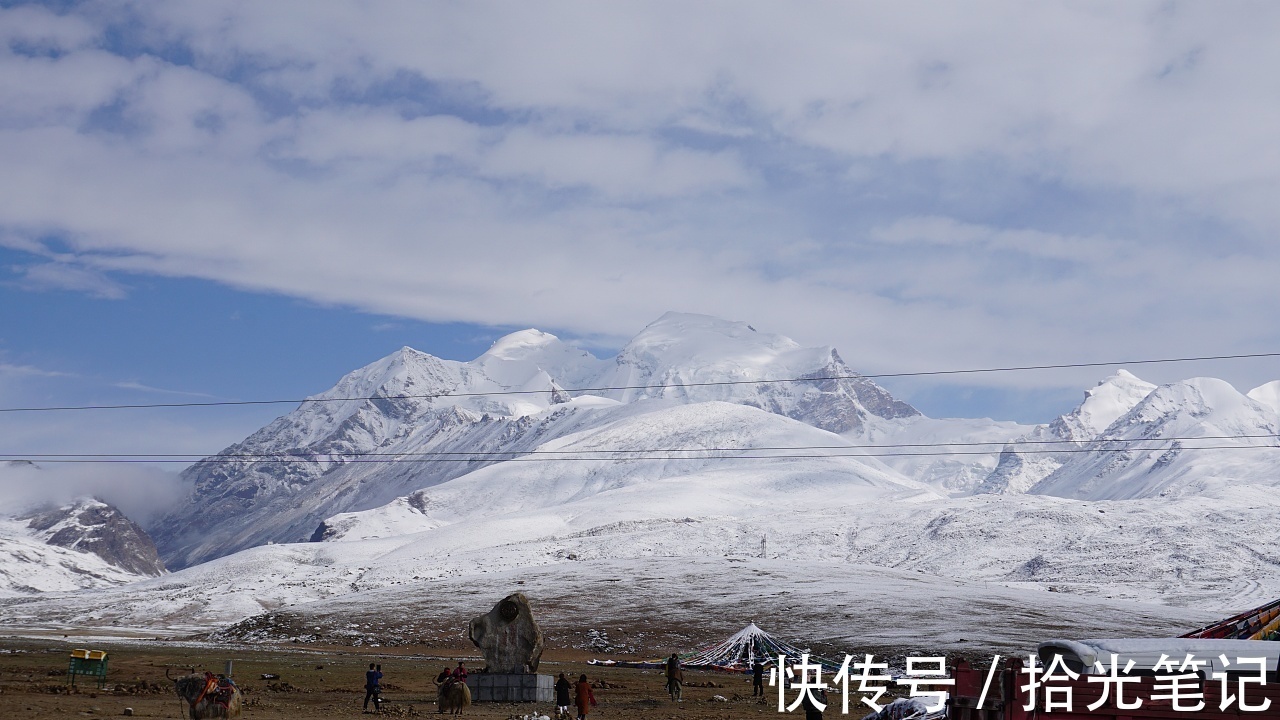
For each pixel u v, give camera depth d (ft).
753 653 349.20
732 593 575.79
